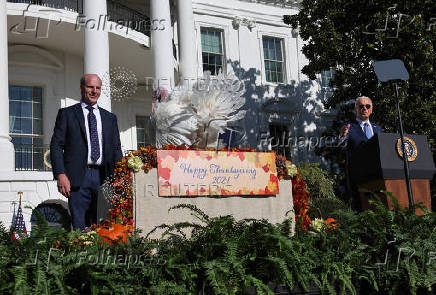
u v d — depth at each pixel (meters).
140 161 3.28
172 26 19.11
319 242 2.93
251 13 20.88
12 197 13.94
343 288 2.76
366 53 14.81
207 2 20.08
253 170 3.47
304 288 2.64
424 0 13.57
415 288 2.92
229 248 2.52
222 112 4.32
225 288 2.36
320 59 15.16
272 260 2.54
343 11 14.84
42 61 17.08
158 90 4.65
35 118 17.00
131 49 16.69
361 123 5.27
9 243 2.32
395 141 4.04
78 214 4.39
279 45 21.55
